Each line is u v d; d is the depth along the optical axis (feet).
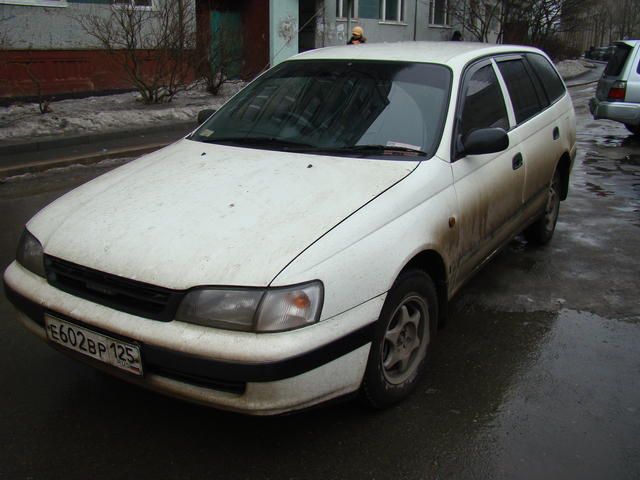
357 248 8.75
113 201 9.89
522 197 14.42
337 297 8.32
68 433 9.39
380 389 9.50
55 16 43.45
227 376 7.75
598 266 16.52
